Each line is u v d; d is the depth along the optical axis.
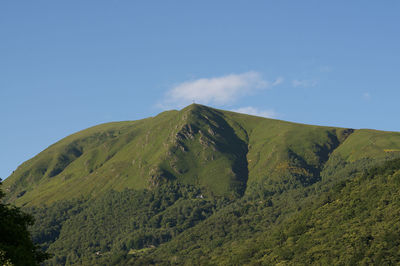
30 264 56.56
